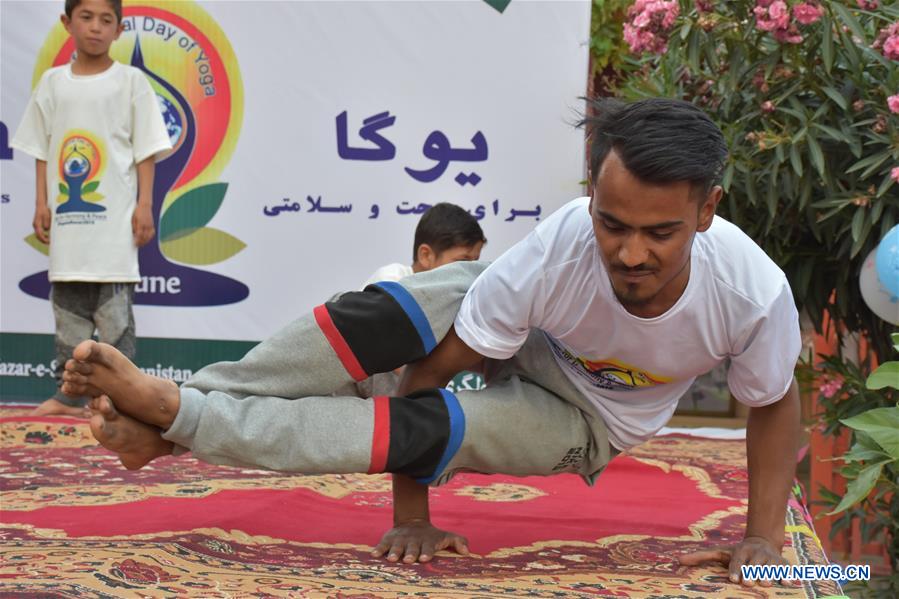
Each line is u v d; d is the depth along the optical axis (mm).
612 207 1755
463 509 2912
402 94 5191
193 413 2055
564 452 2311
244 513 2613
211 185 5297
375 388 3379
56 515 2613
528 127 5152
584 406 2324
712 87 4004
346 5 5180
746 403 2227
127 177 4820
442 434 2137
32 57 5316
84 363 1951
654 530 2656
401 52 5180
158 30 5262
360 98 5215
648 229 1757
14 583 1888
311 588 1964
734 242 2090
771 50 3818
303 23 5207
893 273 2930
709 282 2047
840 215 3680
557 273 2090
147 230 4867
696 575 2174
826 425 3922
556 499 3123
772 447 2230
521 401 2246
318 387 2195
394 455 2125
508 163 5172
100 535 2357
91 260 4723
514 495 3182
